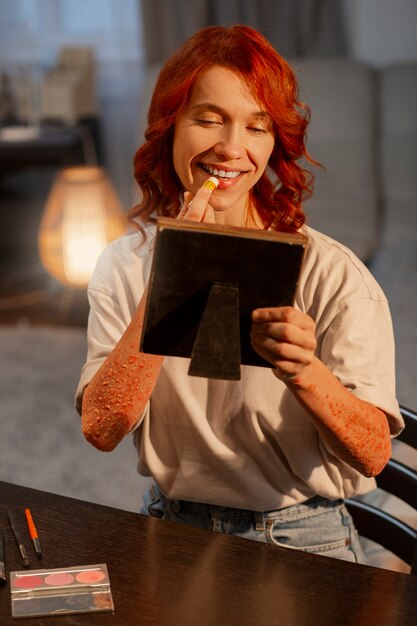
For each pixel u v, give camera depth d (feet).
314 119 12.85
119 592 3.60
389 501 7.52
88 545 3.92
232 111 4.25
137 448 4.91
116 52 14.98
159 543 3.94
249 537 4.67
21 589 3.58
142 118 12.69
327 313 4.51
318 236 4.69
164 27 14.03
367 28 13.73
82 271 12.58
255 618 3.47
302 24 13.64
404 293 12.02
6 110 14.51
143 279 4.75
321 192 12.80
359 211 12.56
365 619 3.49
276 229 4.72
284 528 4.67
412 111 12.98
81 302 13.25
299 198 4.71
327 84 12.87
